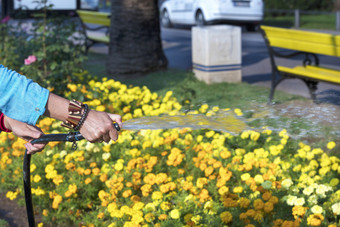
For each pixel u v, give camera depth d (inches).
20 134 52.9
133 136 171.6
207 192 121.2
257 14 626.2
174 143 167.5
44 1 254.1
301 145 142.9
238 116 63.8
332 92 76.3
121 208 118.8
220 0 613.6
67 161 152.6
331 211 114.8
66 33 254.4
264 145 157.4
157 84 225.5
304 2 866.8
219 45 294.0
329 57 367.9
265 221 112.0
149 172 145.3
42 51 244.4
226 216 109.9
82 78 242.1
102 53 441.7
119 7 315.0
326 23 752.3
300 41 211.9
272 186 125.3
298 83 227.8
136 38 318.0
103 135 49.1
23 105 45.8
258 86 240.4
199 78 302.4
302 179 129.3
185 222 114.6
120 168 144.6
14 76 46.0
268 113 67.4
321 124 68.7
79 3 434.0
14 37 294.0
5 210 148.7
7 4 377.4
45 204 141.9
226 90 223.8
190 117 58.8
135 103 213.5
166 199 127.1
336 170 134.9
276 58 399.5
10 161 161.6
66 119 48.1
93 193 138.8
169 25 733.3
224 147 154.8
